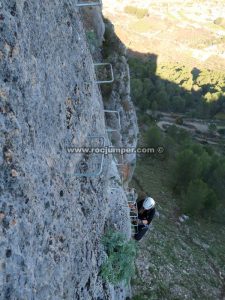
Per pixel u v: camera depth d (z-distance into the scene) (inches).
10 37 191.3
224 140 3538.4
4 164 182.9
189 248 1223.5
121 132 807.1
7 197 182.7
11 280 179.6
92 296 296.5
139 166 1945.1
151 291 818.8
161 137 2087.8
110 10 6653.5
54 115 240.1
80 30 295.7
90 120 301.0
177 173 1759.4
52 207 227.6
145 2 6929.1
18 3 201.2
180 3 7057.1
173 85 4195.4
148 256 971.3
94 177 314.8
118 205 387.5
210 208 1615.4
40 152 218.2
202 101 3909.9
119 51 804.0
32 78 210.8
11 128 189.0
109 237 336.8
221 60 5999.0
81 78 287.1
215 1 7140.8
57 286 230.2
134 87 3420.3
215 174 1905.8
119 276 331.0
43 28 229.1
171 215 1560.0
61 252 236.4
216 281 1102.4
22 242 191.2
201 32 6446.9
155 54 5915.4
